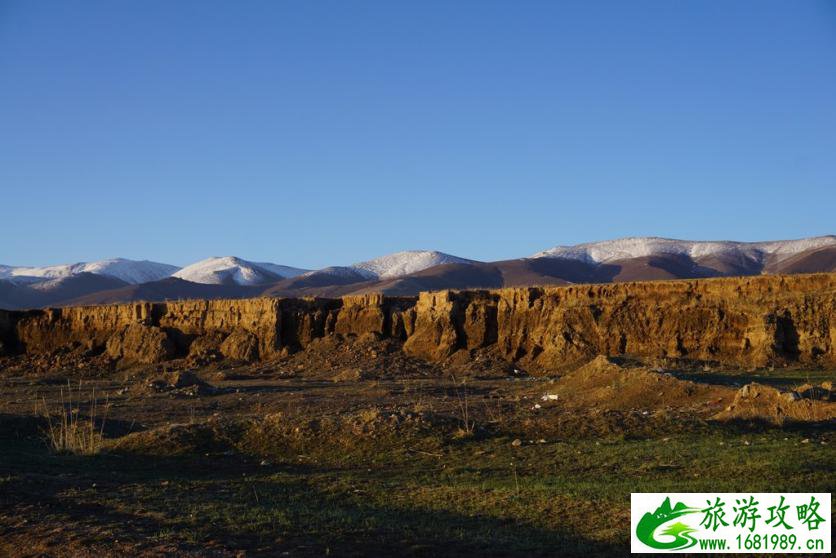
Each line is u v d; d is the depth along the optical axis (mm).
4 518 16797
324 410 39469
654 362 54656
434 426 27969
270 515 16797
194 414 40125
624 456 22672
